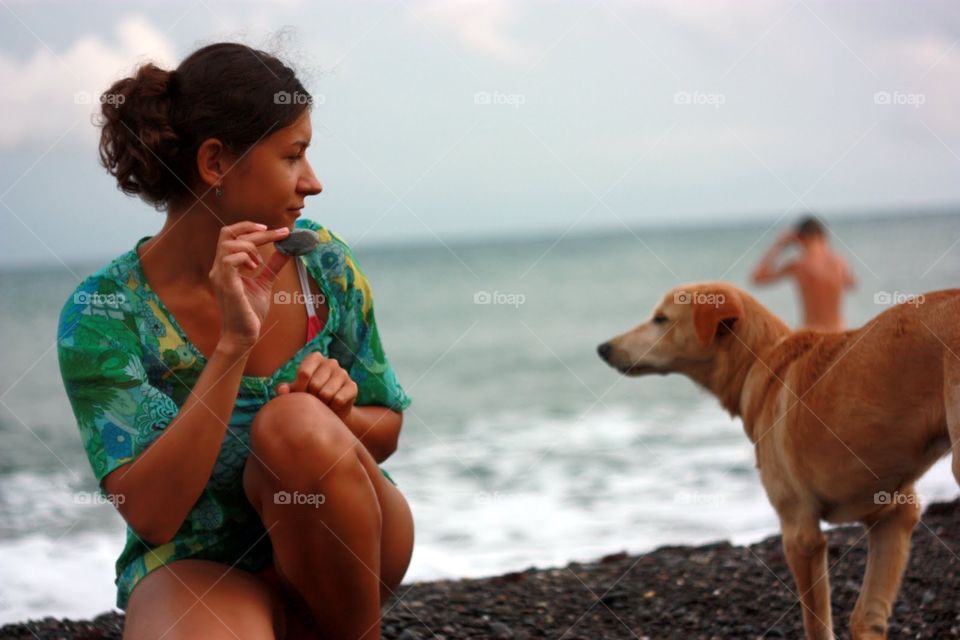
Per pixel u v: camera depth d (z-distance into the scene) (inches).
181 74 77.7
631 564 162.9
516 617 134.9
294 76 79.9
